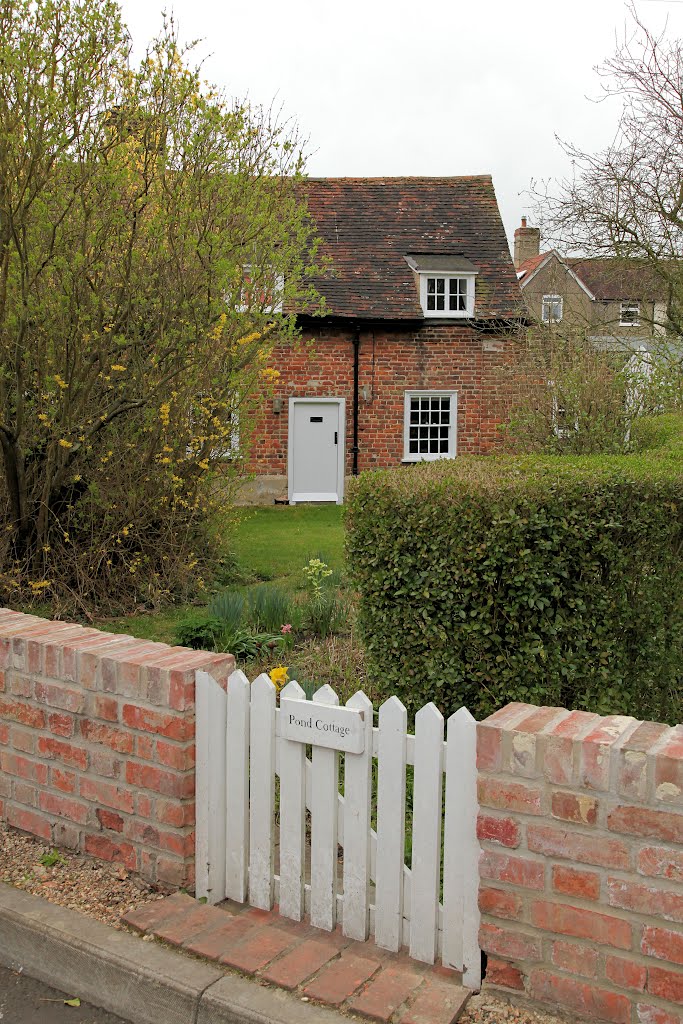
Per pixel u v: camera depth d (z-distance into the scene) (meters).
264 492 18.28
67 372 7.87
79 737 3.62
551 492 4.40
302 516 16.19
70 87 7.32
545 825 2.58
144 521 8.61
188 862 3.38
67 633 3.91
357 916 3.05
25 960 3.27
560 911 2.58
